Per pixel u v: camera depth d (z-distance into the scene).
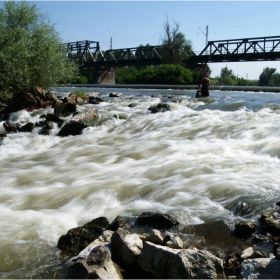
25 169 9.74
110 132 13.98
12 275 4.59
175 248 4.53
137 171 8.46
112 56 72.88
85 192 7.33
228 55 53.38
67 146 12.30
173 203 6.41
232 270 4.25
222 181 6.96
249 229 5.05
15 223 6.05
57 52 22.95
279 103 18.31
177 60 63.16
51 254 5.05
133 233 4.82
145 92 34.56
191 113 14.89
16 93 20.33
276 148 9.02
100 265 4.21
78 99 22.06
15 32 20.55
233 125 11.88
